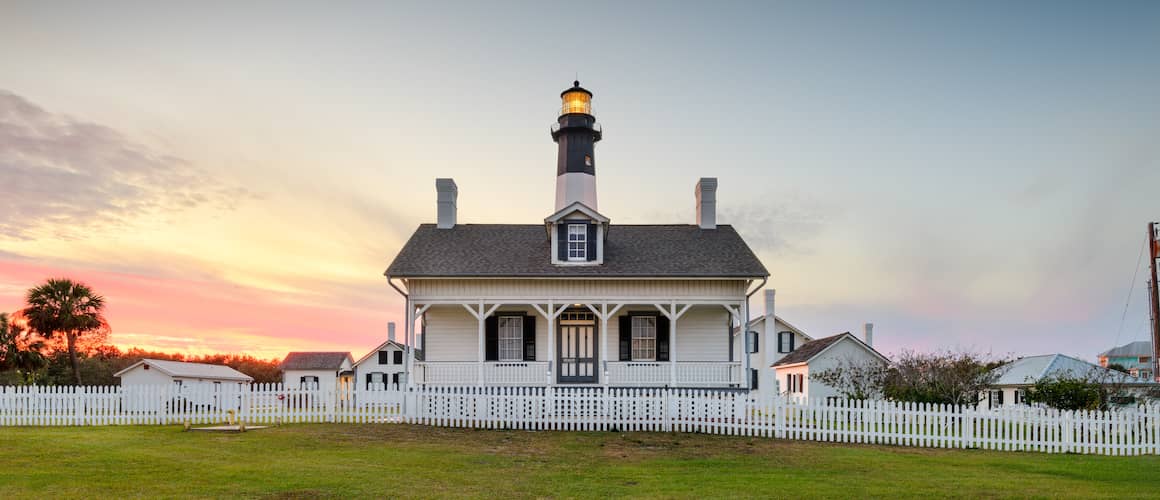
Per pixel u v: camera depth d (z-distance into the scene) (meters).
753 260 26.77
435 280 26.20
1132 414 17.86
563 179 34.47
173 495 11.27
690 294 26.25
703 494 11.95
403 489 12.05
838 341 41.88
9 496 11.07
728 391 25.86
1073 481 13.49
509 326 27.70
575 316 27.64
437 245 28.19
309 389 22.59
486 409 22.09
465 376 26.08
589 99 35.22
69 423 21.47
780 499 11.57
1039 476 14.12
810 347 45.97
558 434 20.58
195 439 17.86
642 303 26.12
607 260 26.89
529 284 26.19
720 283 26.28
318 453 16.00
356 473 13.41
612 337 27.59
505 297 26.22
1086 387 24.33
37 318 42.34
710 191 30.36
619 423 21.56
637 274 25.70
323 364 69.50
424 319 27.66
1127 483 13.34
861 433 19.34
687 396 21.56
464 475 13.61
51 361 50.88
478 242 28.56
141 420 21.78
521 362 26.20
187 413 21.97
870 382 34.34
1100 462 16.25
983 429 18.56
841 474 14.22
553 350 26.30
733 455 17.00
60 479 12.45
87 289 44.31
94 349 55.28
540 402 21.88
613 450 17.69
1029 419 18.14
